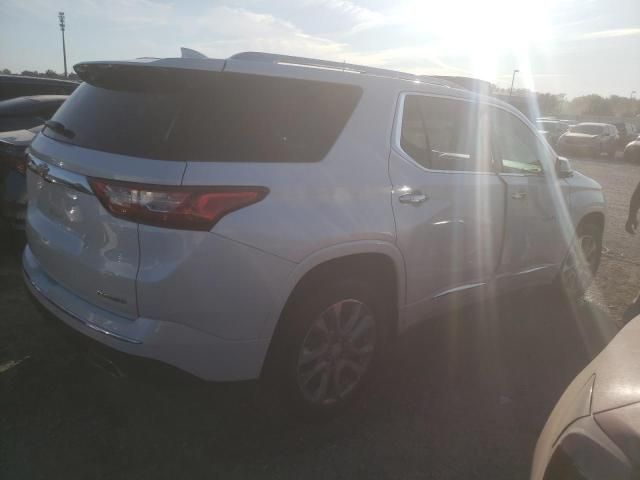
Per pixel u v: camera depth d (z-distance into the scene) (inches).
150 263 91.9
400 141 124.9
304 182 103.2
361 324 120.6
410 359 151.3
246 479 101.8
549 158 179.0
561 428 73.8
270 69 106.5
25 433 110.6
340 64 125.2
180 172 90.7
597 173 692.7
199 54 112.0
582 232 200.1
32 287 116.8
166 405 122.6
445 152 138.4
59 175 104.7
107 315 98.2
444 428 120.6
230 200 93.4
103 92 110.8
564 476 65.6
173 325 93.4
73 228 103.8
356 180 112.3
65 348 142.6
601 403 70.5
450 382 140.3
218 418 119.1
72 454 105.6
